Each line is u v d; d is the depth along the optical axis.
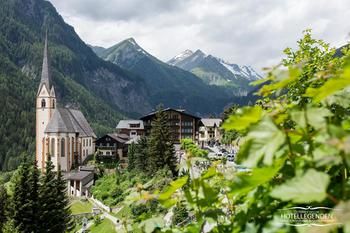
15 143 181.88
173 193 2.51
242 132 2.04
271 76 1.84
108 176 80.00
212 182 2.77
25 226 38.38
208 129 107.75
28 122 194.00
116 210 45.12
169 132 60.19
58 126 98.75
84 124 114.44
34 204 38.91
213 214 2.30
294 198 1.40
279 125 1.81
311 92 1.78
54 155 97.69
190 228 2.53
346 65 1.39
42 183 42.44
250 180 1.77
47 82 110.31
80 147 106.44
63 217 42.47
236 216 2.12
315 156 1.64
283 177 1.86
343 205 1.17
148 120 99.31
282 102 2.36
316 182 1.42
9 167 169.75
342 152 1.37
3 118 186.62
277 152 1.75
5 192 46.22
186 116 98.62
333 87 1.55
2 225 41.88
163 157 58.75
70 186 80.25
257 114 1.76
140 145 72.00
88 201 71.69
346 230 1.11
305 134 1.76
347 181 1.81
